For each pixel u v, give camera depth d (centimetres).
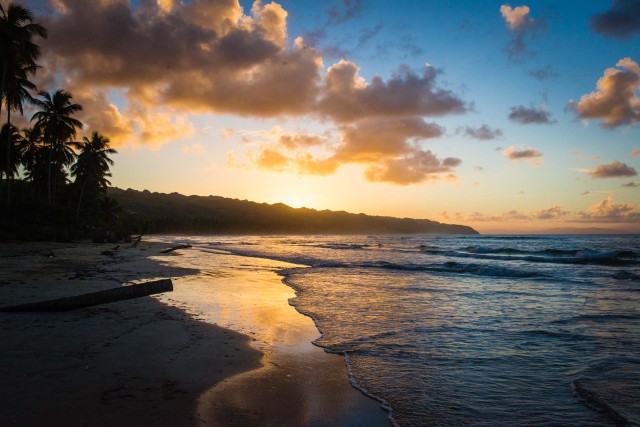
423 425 388
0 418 352
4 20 3023
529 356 605
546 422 394
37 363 497
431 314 920
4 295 961
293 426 378
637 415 402
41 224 3912
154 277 1449
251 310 949
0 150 4175
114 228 6794
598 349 636
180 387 453
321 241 7975
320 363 571
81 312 820
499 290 1309
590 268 2144
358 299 1129
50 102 4256
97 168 5822
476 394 466
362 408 424
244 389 462
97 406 388
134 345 600
